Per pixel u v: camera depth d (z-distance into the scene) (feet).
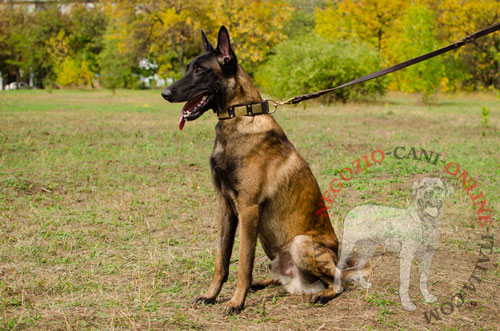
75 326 10.91
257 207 11.76
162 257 15.31
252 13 101.50
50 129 44.16
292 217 12.19
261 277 14.40
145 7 119.03
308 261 12.10
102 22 197.88
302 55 76.74
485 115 46.32
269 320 11.47
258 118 11.94
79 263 14.75
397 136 40.91
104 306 11.94
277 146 12.01
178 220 19.40
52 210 20.08
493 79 107.34
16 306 11.84
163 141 38.52
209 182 25.66
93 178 26.03
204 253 15.83
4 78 204.95
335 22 116.06
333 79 76.07
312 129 45.11
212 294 12.37
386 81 79.51
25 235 16.98
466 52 105.40
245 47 102.89
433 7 104.88
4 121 49.49
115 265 14.60
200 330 10.98
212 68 11.69
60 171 27.43
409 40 77.61
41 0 202.59
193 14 117.60
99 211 20.11
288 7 104.99
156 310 11.82
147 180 25.77
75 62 168.66
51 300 12.20
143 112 65.05
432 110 67.51
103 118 55.57
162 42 131.75
